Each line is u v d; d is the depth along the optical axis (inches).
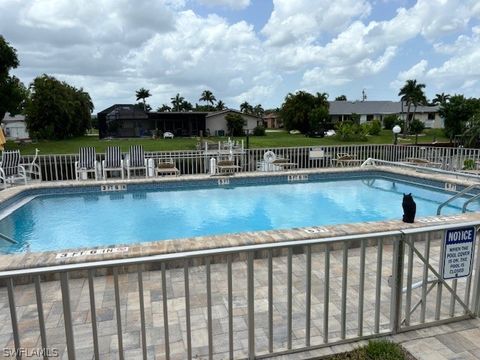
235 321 114.7
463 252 101.6
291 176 469.4
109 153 455.5
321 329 108.3
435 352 92.3
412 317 111.9
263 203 376.5
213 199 389.4
